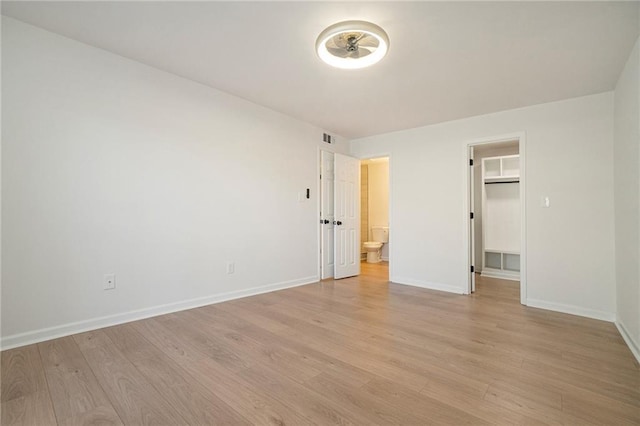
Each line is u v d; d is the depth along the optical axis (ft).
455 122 13.50
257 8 6.50
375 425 4.65
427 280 14.10
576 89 10.09
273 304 11.02
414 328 8.75
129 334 8.07
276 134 13.15
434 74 9.29
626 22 6.66
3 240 7.04
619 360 6.88
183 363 6.54
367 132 15.90
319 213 15.34
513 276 15.98
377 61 7.88
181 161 10.13
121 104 8.82
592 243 10.25
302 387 5.67
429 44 7.65
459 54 8.12
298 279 14.25
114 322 8.70
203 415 4.86
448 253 13.51
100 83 8.44
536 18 6.59
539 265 11.19
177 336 7.98
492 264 17.54
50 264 7.65
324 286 14.11
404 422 4.72
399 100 11.39
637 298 7.20
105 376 5.98
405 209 14.99
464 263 13.02
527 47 7.73
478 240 17.85
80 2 6.47
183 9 6.60
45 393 5.40
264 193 12.72
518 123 11.85
